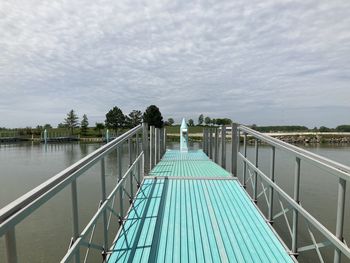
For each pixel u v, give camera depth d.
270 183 3.68
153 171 7.40
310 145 37.53
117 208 6.36
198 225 3.59
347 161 17.19
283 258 2.84
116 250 2.97
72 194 2.23
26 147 36.38
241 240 3.20
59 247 5.23
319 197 7.71
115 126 64.88
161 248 3.01
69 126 69.81
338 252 2.29
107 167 14.23
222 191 5.01
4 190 10.56
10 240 1.36
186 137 15.15
